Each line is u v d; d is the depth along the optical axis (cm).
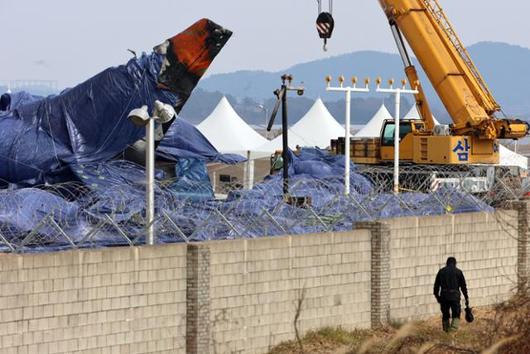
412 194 11394
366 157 19012
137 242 9331
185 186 11906
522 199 12344
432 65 18525
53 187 10625
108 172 12400
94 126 12938
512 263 11462
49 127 12925
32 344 7625
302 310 9362
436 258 10669
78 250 7894
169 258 8412
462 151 17962
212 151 14525
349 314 9762
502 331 7700
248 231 9644
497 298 11262
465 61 18625
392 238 10219
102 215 9588
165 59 13000
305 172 15600
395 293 10262
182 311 8500
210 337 8631
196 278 8506
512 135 18062
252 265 8969
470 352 7100
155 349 8325
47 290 7700
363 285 9894
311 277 9438
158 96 12988
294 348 9050
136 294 8212
